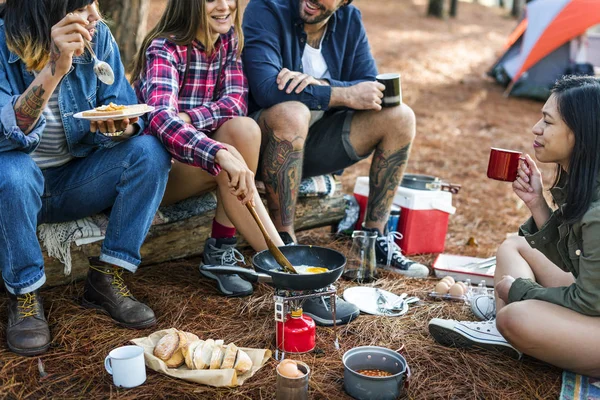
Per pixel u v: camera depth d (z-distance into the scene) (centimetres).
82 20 234
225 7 305
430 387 246
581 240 240
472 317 308
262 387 239
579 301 234
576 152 233
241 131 306
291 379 220
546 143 243
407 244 392
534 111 932
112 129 259
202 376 237
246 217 300
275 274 247
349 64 376
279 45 353
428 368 259
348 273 347
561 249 253
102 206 287
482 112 902
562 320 237
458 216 493
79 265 306
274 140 330
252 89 344
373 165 365
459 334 272
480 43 1489
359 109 352
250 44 347
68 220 294
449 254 400
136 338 268
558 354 241
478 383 250
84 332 269
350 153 366
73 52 236
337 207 398
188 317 289
